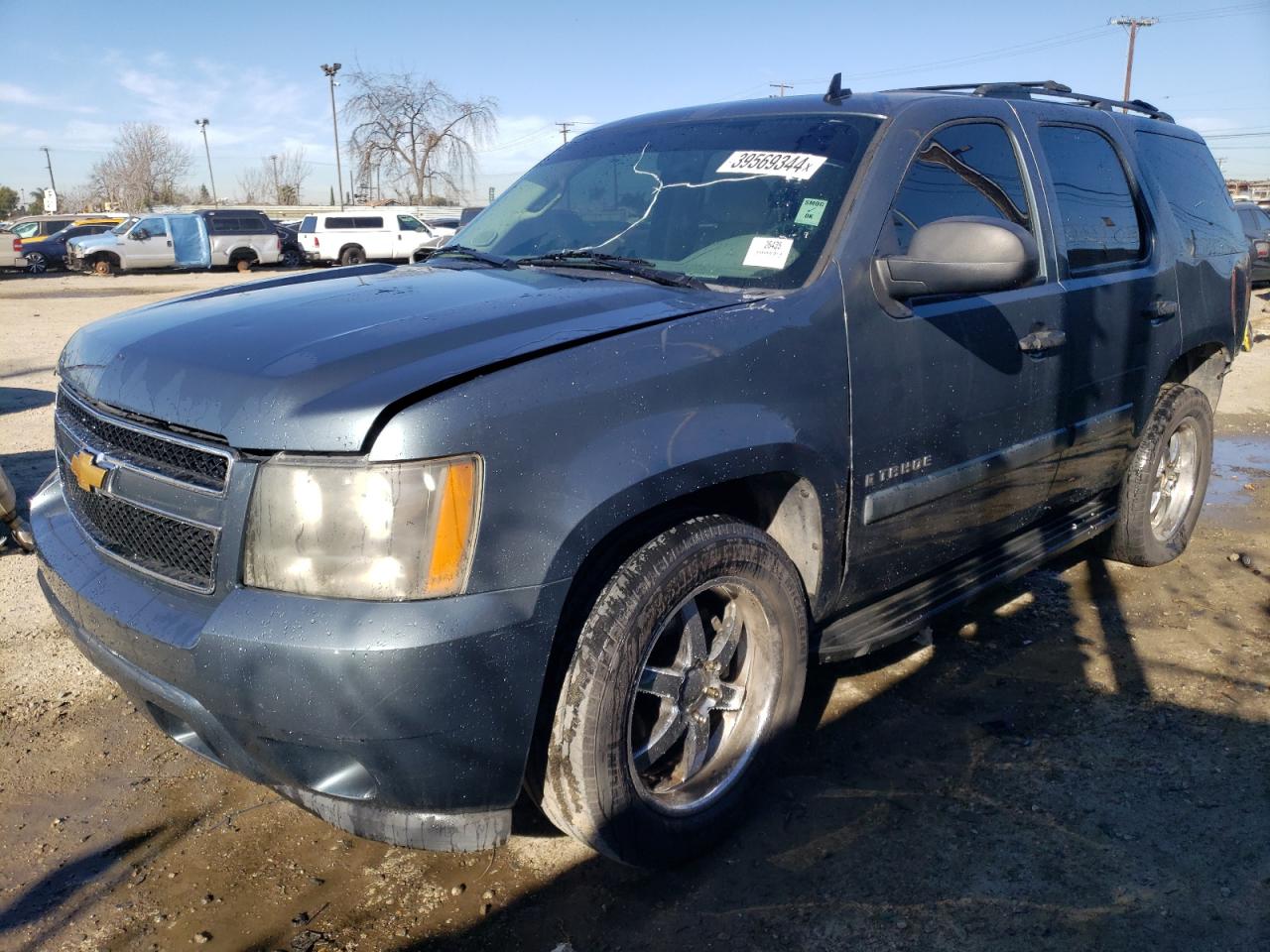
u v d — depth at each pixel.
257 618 2.05
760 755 2.76
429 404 2.06
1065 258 3.60
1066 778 3.04
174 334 2.52
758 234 2.97
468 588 2.06
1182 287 4.29
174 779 3.08
